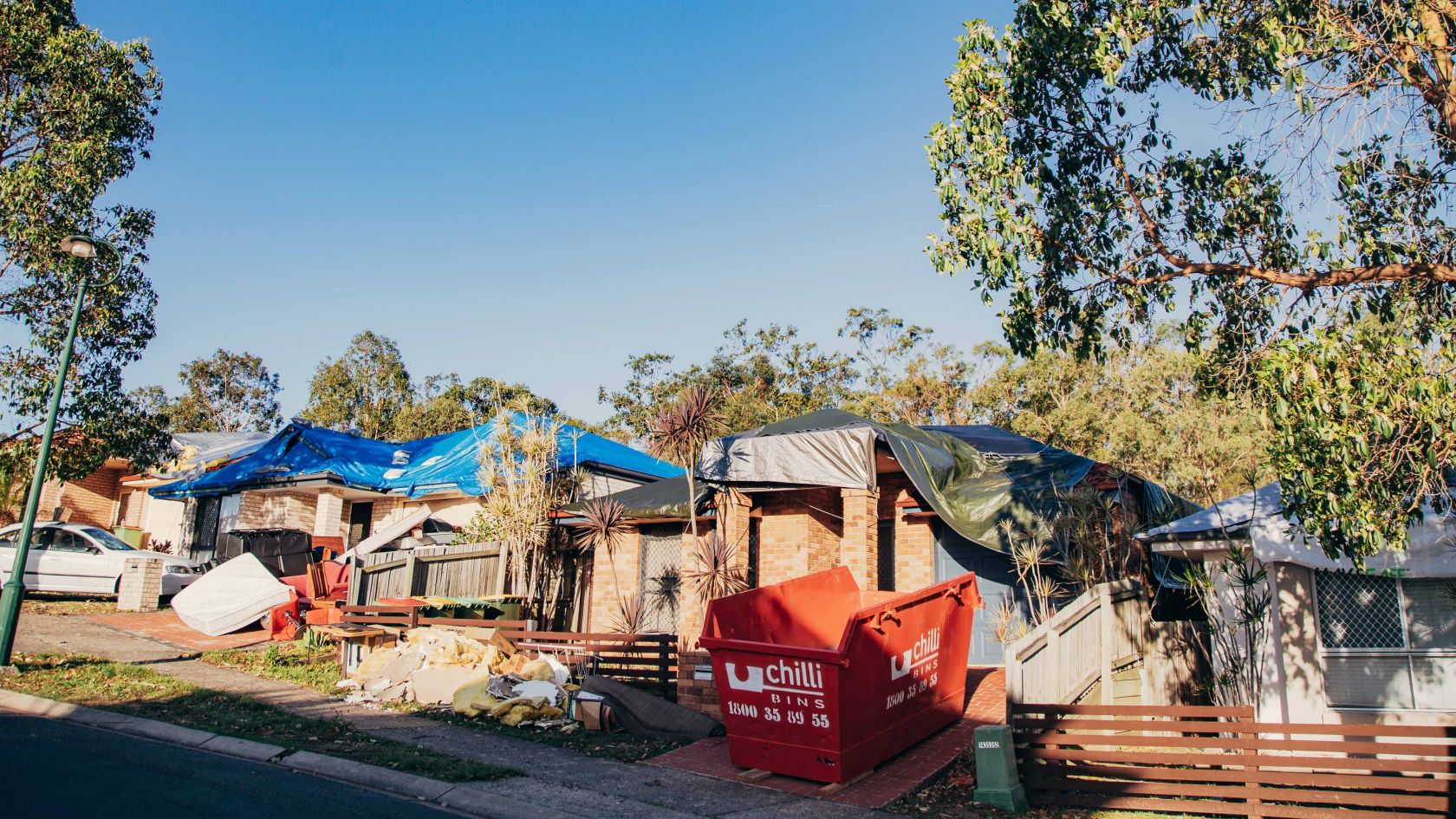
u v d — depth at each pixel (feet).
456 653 41.96
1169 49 32.48
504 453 58.80
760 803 26.94
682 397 46.34
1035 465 53.67
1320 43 28.81
